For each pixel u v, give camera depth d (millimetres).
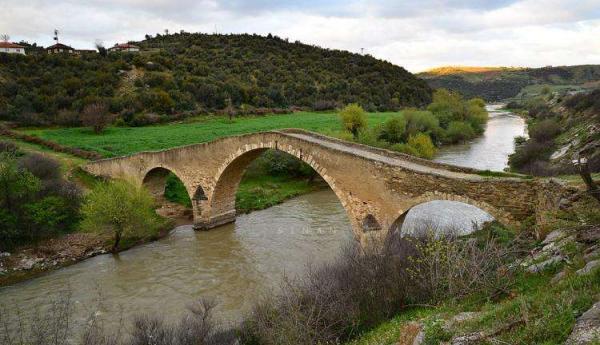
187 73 87125
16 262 26219
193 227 33469
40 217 28781
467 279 11781
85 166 41500
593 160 23641
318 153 24438
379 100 99000
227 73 95188
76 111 62531
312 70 109125
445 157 51375
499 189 16859
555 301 7758
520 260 12062
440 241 12922
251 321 14812
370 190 21766
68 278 24516
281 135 26438
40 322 16938
